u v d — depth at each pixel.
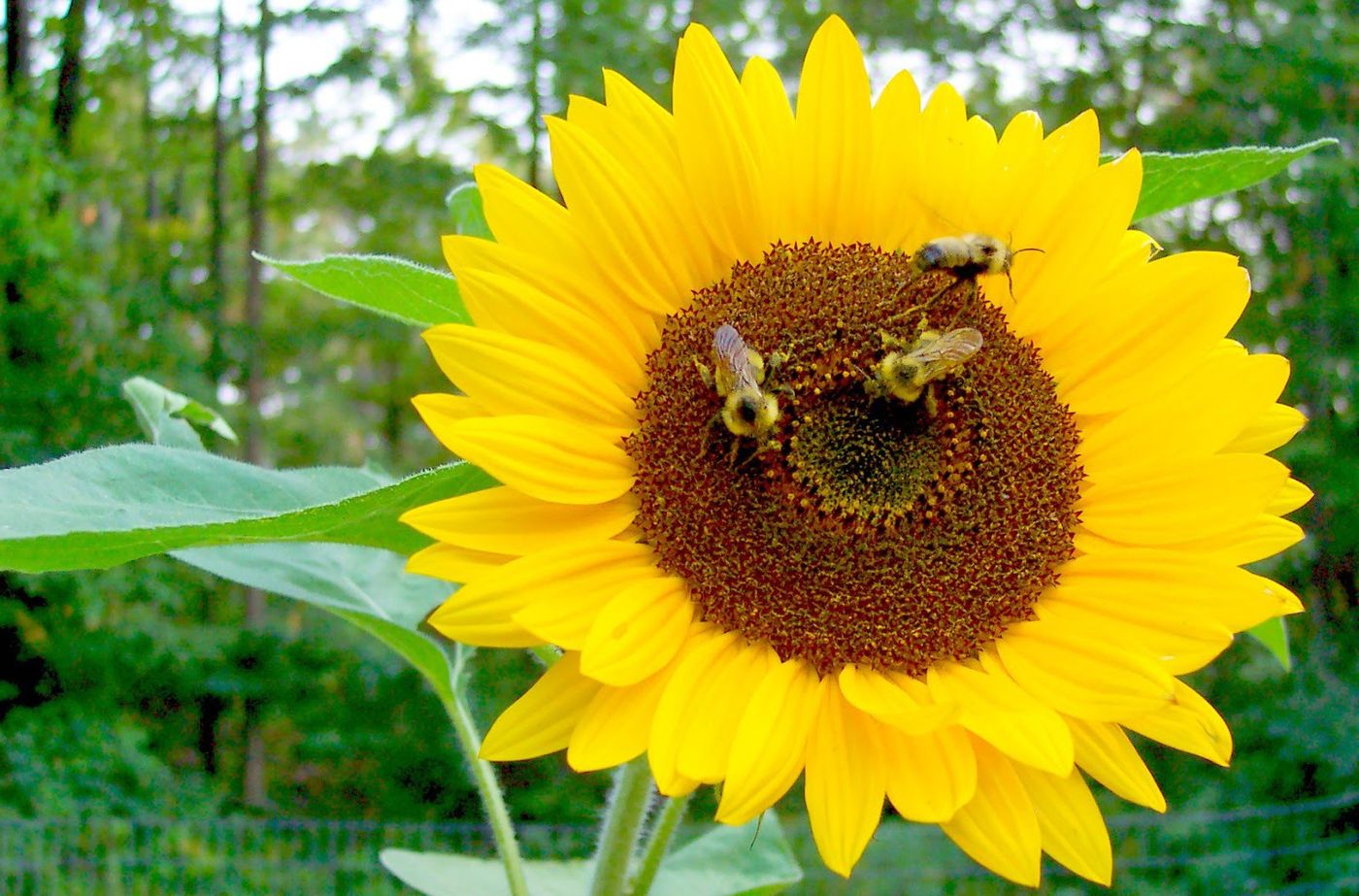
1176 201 0.26
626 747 0.23
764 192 0.26
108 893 0.98
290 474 0.24
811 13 1.74
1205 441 0.25
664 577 0.25
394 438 2.34
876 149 0.26
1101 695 0.24
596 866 0.27
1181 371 0.26
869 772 0.23
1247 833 1.07
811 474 0.25
